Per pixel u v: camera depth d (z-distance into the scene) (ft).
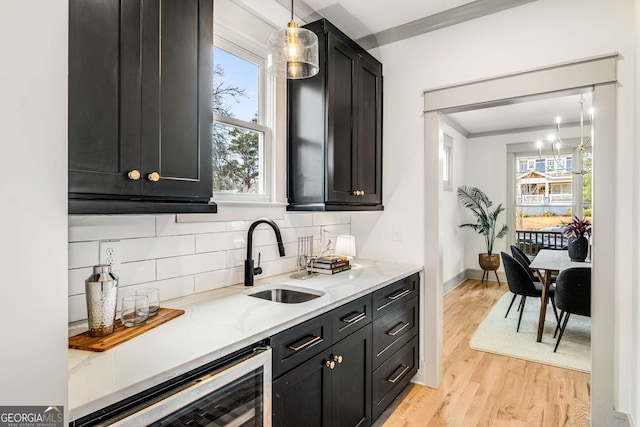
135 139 3.74
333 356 5.40
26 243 2.03
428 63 8.59
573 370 9.36
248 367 3.84
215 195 6.25
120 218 4.80
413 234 8.91
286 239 7.68
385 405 7.09
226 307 5.04
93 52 3.38
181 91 4.27
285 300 6.56
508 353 10.46
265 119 7.25
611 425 6.36
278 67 5.76
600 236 6.47
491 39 7.74
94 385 2.81
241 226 6.61
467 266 20.92
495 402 7.84
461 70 8.13
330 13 8.07
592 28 6.69
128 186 3.67
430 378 8.56
